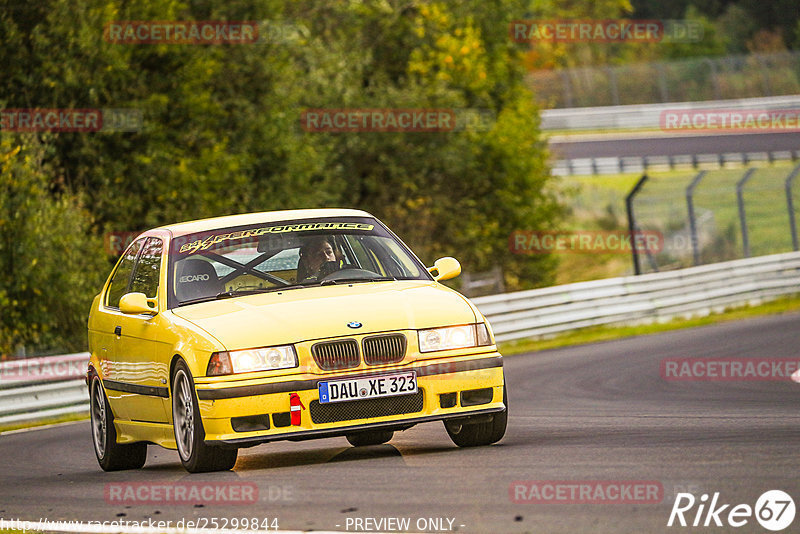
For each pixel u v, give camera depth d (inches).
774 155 6653.5
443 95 4557.1
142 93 3307.1
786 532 619.8
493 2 5152.6
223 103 3688.5
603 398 1569.9
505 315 3058.6
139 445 1188.5
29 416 2154.3
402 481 863.1
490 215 4936.0
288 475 943.7
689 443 975.6
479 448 1031.6
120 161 3218.5
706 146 7347.4
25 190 2775.6
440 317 989.2
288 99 3858.3
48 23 3078.2
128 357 1114.7
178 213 3329.2
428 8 4842.5
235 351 947.3
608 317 3304.6
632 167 7106.3
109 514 848.3
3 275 2719.0
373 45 4798.2
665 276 3452.3
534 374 2091.5
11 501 996.6
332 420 944.9
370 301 999.6
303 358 948.0
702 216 5812.0
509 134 4928.6
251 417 941.8
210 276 1078.4
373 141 4404.5
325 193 3964.1
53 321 2785.4
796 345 2228.1
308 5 4586.6
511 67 5324.8
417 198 4633.4
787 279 3767.2
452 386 971.9
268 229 1126.4
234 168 3432.6
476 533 664.4
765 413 1226.0
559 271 6387.8
